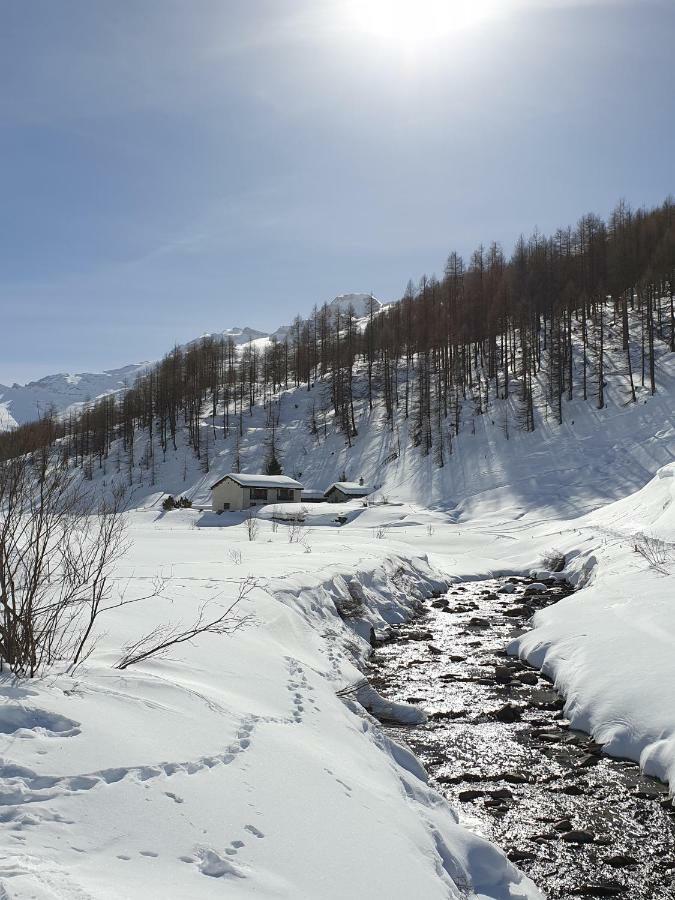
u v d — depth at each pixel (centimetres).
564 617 1521
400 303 11325
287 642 1077
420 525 4666
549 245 10469
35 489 566
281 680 787
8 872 268
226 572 1536
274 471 7656
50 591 730
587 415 6397
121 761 403
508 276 9475
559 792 807
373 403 8912
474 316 8738
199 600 1118
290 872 364
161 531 4403
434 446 6925
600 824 729
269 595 1291
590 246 9369
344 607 1595
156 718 491
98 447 9850
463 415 7356
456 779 843
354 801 503
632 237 9262
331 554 2284
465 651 1520
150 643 750
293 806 443
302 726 643
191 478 8431
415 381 9094
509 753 934
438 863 482
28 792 344
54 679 508
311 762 536
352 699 962
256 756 496
